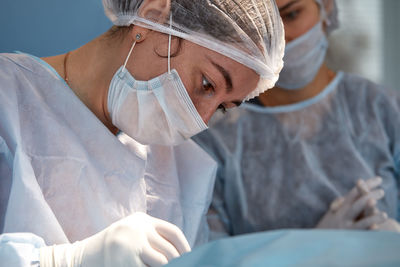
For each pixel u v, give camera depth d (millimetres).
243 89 1123
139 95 1087
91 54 1160
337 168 1897
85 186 1075
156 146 1332
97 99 1150
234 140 1942
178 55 1079
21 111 1063
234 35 1064
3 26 1679
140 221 973
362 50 2252
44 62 1140
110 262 892
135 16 1093
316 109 1975
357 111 1973
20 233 912
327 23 2016
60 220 1052
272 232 588
